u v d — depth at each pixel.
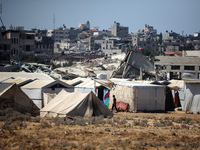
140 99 118.75
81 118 83.25
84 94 91.56
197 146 59.47
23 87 140.12
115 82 135.00
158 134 69.19
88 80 162.75
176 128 77.81
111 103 133.00
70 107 87.25
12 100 95.44
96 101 90.62
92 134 65.81
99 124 78.75
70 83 161.62
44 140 59.97
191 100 117.00
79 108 87.19
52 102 96.25
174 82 148.12
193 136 69.31
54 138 61.69
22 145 54.91
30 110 97.94
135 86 118.06
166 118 94.06
